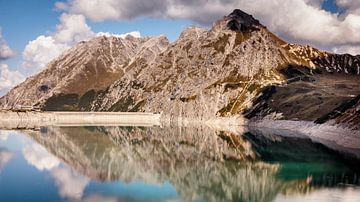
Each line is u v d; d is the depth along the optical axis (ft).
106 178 325.83
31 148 511.81
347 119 561.02
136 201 257.75
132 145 560.61
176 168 373.61
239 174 341.21
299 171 344.69
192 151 492.95
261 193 274.77
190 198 266.16
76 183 306.14
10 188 286.46
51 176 331.16
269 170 353.92
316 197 256.52
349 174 326.44
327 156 424.05
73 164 394.52
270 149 493.77
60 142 589.32
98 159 428.56
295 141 574.56
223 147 528.63
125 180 318.65
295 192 272.72
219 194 275.59
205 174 344.49
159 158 436.35
